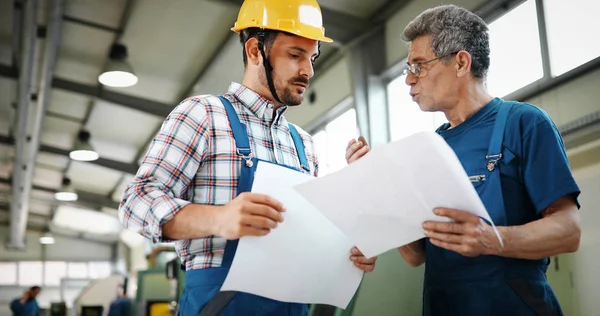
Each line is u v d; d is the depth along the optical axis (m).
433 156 1.25
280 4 1.67
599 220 3.37
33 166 11.35
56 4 5.74
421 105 1.77
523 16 4.29
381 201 1.36
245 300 1.49
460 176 1.27
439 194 1.32
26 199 13.37
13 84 8.48
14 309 11.25
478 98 1.73
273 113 1.69
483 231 1.37
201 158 1.55
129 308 8.31
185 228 1.41
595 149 3.50
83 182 13.70
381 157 1.28
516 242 1.43
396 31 5.77
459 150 1.68
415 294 2.23
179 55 7.02
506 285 1.53
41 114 8.70
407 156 1.27
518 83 4.30
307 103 7.60
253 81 1.69
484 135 1.66
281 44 1.65
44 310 14.66
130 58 7.31
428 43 1.75
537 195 1.52
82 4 6.26
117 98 8.48
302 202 1.47
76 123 10.05
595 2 3.69
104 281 10.52
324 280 1.53
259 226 1.36
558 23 3.96
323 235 1.51
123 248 19.39
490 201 1.57
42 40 6.45
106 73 6.66
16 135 9.56
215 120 1.58
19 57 7.46
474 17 1.75
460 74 1.71
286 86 1.65
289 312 1.56
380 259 2.26
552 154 1.53
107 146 10.92
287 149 1.72
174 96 8.27
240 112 1.65
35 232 19.12
